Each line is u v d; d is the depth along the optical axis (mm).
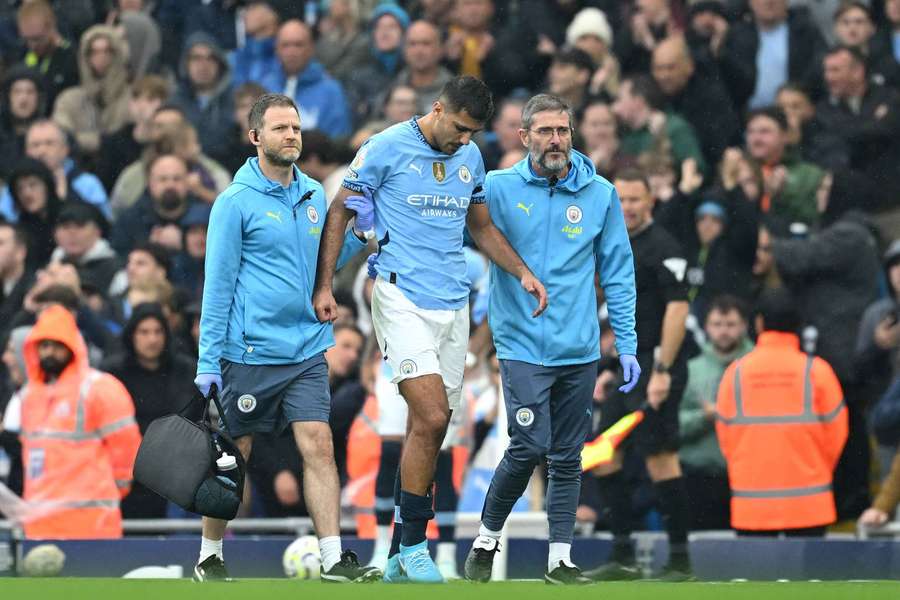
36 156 43781
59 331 31219
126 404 31562
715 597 16891
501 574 29219
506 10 47125
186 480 21516
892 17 45906
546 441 22344
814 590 18188
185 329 37406
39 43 47000
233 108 45375
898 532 31609
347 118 45625
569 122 22375
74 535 31094
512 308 22578
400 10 47156
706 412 33812
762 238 38312
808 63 45594
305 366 22766
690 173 39875
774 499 31219
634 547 30656
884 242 41438
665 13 46062
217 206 22406
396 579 22109
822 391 31281
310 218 22719
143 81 45281
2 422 35031
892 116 42281
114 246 41469
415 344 21516
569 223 22625
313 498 22516
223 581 21469
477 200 22359
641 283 30047
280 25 46719
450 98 21375
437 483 30578
